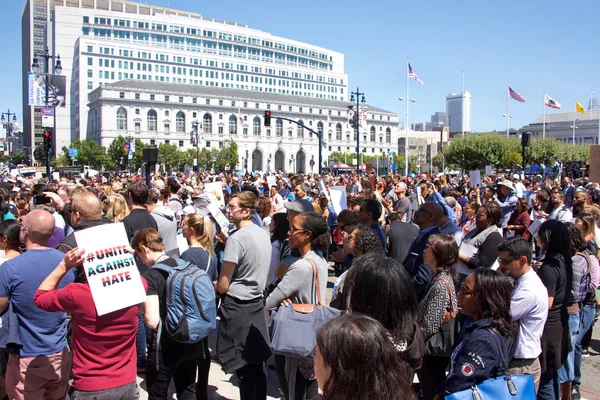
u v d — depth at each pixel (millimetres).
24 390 4176
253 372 4891
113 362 3785
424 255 4598
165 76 133250
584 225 5855
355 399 1994
